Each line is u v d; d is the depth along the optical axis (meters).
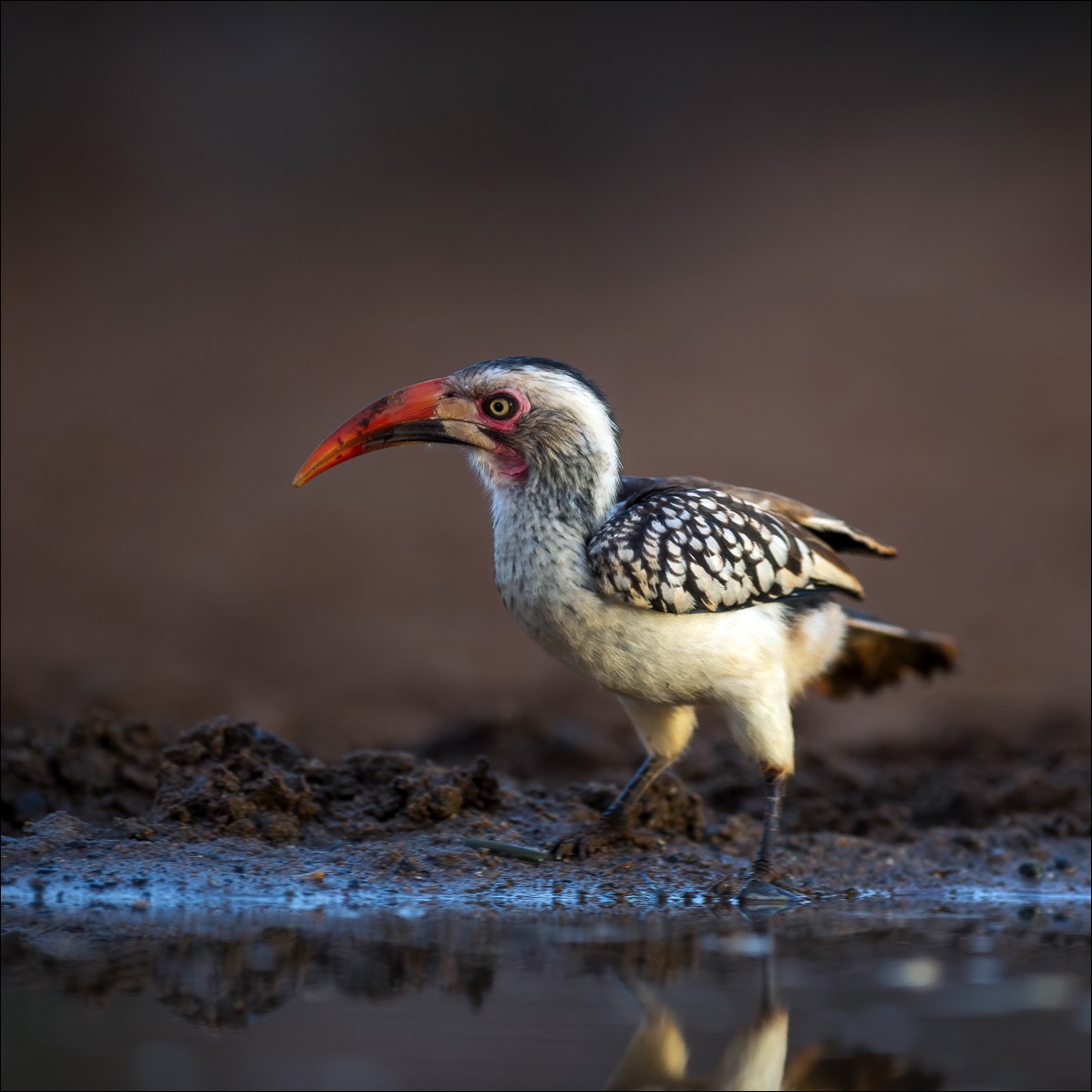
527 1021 5.39
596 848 7.99
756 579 7.58
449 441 7.81
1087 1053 5.14
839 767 10.31
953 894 8.00
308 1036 5.19
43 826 7.80
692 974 6.05
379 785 8.61
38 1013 5.40
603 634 7.51
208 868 7.46
